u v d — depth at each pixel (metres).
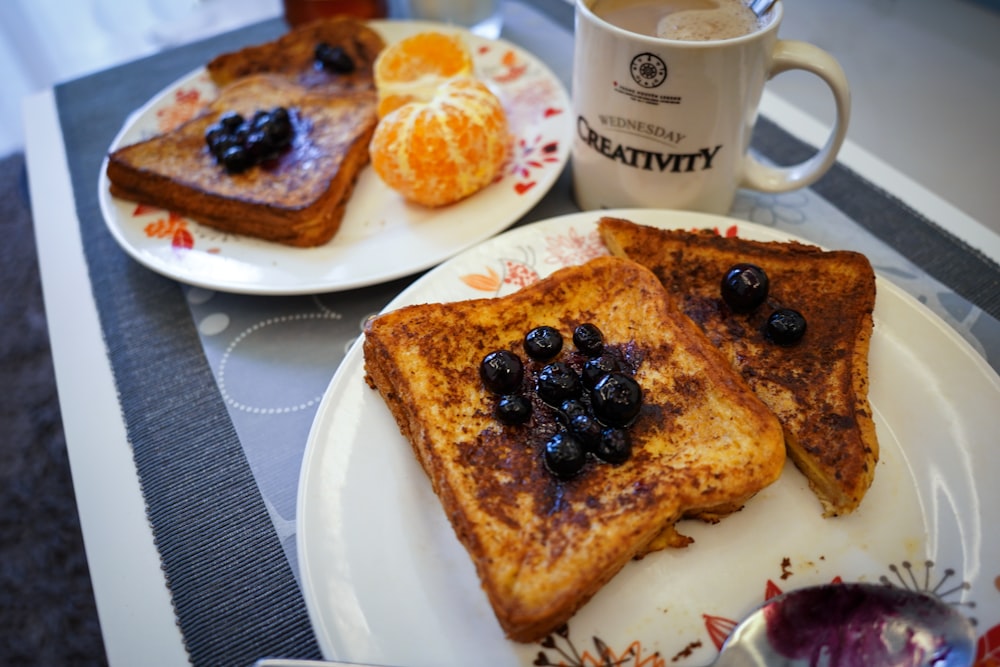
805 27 0.57
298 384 0.32
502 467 0.26
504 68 0.47
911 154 0.44
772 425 0.26
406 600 0.24
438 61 0.44
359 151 0.41
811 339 0.30
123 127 0.45
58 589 0.52
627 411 0.26
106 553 0.27
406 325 0.29
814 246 0.32
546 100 0.44
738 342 0.30
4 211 0.82
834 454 0.26
